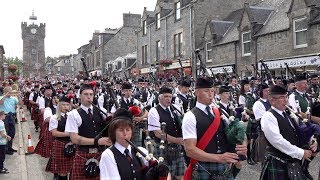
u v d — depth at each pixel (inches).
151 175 110.3
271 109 154.5
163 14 1048.2
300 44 600.1
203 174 140.7
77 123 177.2
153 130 205.2
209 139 134.4
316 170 256.4
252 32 690.8
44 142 281.1
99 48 1721.2
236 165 141.9
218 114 138.3
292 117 156.3
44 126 287.6
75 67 2630.4
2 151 273.4
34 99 515.2
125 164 113.0
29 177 268.5
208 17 891.4
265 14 716.7
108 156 112.3
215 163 141.0
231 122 134.0
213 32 812.6
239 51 729.0
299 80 259.3
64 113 225.9
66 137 224.8
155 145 203.6
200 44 877.8
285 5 698.8
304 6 583.5
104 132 173.9
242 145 129.8
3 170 275.6
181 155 204.7
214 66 796.6
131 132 116.0
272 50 649.6
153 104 353.1
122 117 117.5
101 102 311.3
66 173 223.3
